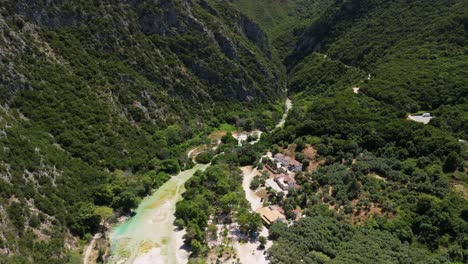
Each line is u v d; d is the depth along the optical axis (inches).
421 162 3614.7
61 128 3641.7
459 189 3257.9
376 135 4101.9
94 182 3476.9
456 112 4185.5
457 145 3580.2
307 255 2854.3
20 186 2844.5
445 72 4953.3
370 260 2743.6
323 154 4146.2
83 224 3048.7
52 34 4261.8
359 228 3117.6
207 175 3870.6
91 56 4542.3
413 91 4768.7
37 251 2598.4
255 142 4990.2
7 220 2568.9
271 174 4062.5
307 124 4603.8
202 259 2859.3
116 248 2967.5
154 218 3366.1
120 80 4621.1
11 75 3538.4
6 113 3299.7
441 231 2957.7
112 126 4092.0
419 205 3139.8
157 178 3929.6
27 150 3122.5
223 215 3393.2
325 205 3388.3
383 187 3491.6
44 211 2891.2
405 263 2753.4
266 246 3019.2
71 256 2775.6
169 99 5128.0
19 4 4018.2
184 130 4884.4
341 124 4446.4
